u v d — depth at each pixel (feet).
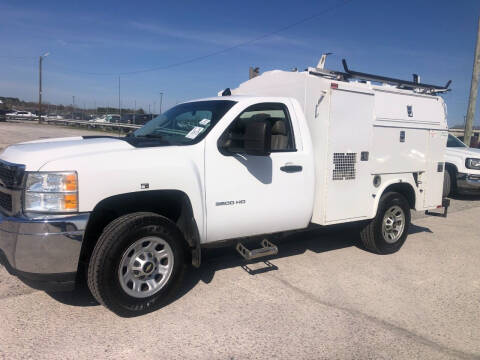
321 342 10.89
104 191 11.08
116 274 11.21
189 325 11.50
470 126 49.21
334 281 15.17
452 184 35.99
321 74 17.49
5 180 11.37
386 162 17.95
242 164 13.78
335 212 16.31
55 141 13.57
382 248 18.42
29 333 10.73
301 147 15.47
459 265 17.69
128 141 13.07
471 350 10.82
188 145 12.95
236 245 14.58
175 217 13.47
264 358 10.07
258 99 14.74
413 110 19.01
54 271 10.65
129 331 11.05
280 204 14.83
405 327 11.91
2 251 11.02
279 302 13.17
